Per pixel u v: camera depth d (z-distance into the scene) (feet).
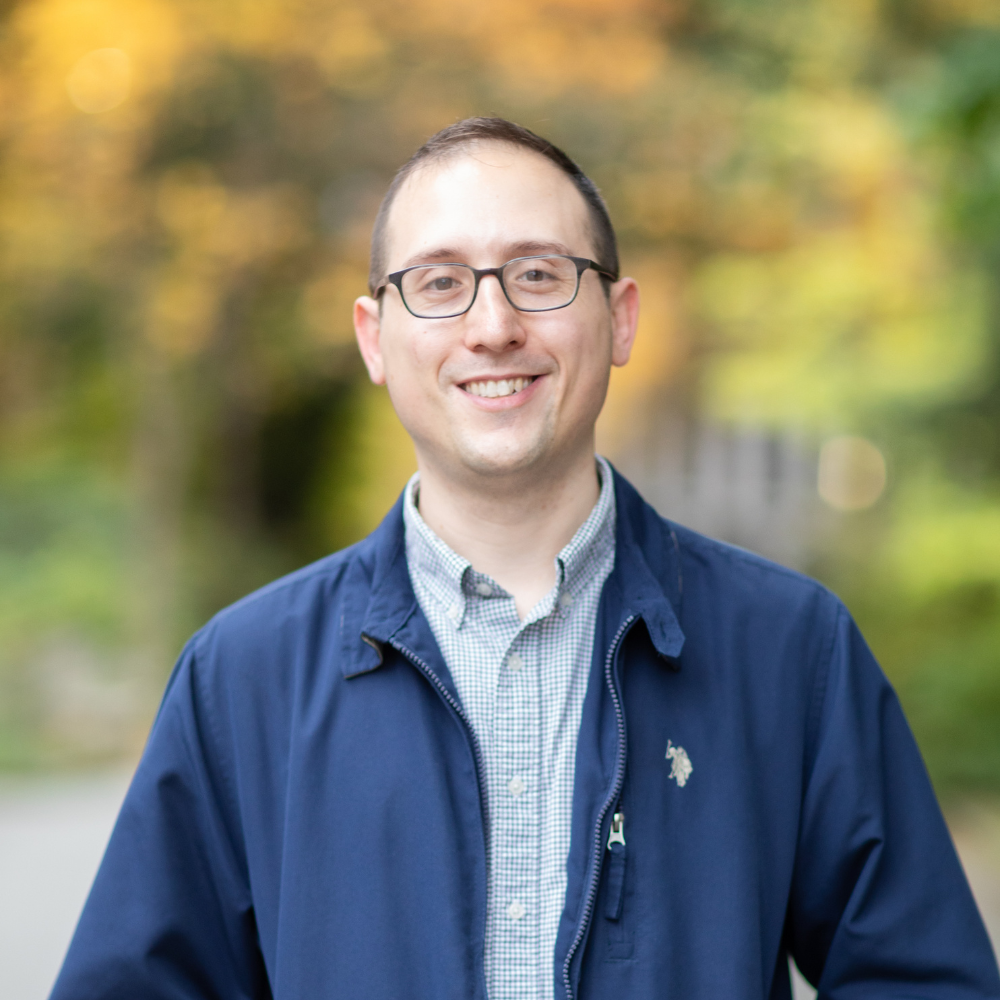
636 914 4.94
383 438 50.44
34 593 32.86
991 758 20.61
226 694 5.45
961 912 5.44
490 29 30.01
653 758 5.17
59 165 29.50
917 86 15.06
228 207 31.37
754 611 5.53
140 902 5.27
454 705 5.12
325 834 5.10
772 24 32.22
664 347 40.27
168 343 33.88
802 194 33.06
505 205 5.28
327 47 28.99
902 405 25.45
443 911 4.88
